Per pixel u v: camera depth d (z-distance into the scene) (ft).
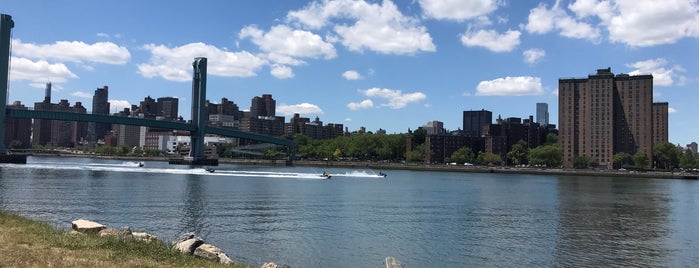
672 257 158.30
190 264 85.30
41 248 83.71
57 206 238.89
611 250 166.50
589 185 532.73
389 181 540.11
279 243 164.55
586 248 168.45
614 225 219.82
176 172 602.44
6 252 78.64
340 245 163.94
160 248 94.32
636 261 152.25
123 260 81.25
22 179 408.05
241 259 142.00
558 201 329.11
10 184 355.56
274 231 185.78
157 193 317.83
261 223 203.41
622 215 257.14
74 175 481.87
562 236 189.37
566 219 236.02
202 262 88.69
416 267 140.46
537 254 158.20
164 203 262.06
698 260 154.92
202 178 491.31
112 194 303.89
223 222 203.92
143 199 280.31
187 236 110.63
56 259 77.00
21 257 76.43
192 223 199.52
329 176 570.46
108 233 107.24
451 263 145.48
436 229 198.70
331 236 178.60
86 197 282.36
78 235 98.89
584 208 287.28
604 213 264.31
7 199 262.47
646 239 187.01
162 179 460.55
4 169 554.46
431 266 141.90
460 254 156.25
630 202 332.19
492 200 327.26
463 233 191.11
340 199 309.42
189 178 486.79
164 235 173.68
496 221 224.12
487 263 146.30
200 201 276.41
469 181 576.61
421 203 296.92
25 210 222.28
